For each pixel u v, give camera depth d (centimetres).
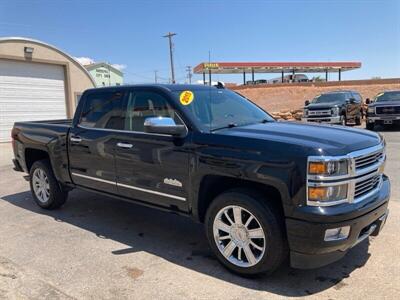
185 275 396
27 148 649
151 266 418
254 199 369
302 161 341
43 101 1938
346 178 345
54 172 602
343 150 349
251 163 367
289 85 4681
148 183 463
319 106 1784
